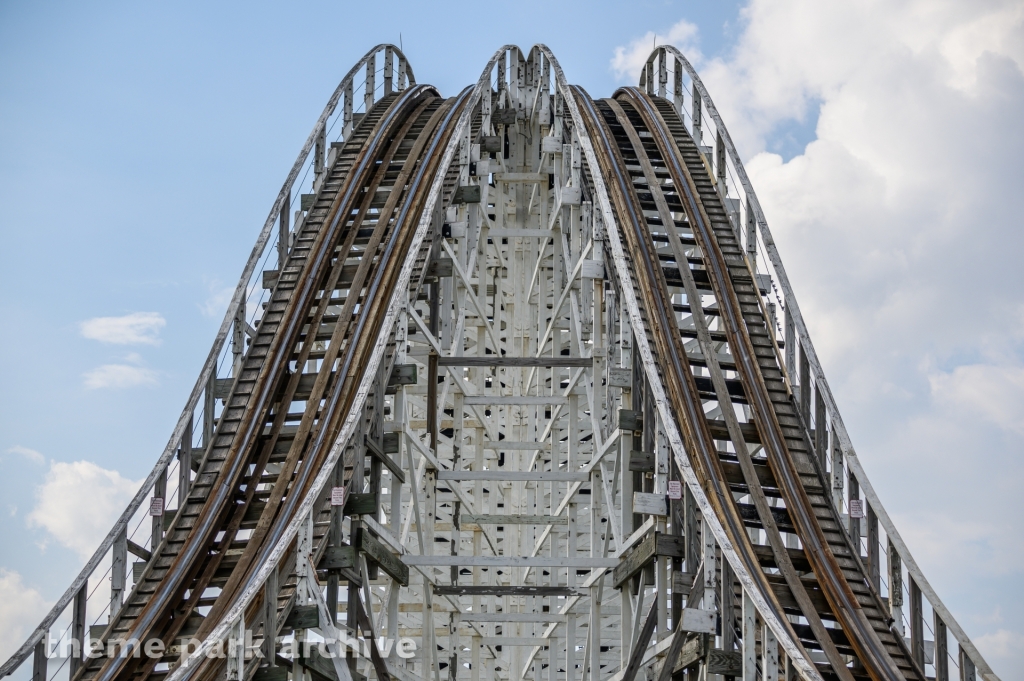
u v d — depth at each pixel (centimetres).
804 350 2283
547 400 2902
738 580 1917
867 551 1992
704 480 2078
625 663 2239
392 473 2359
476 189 3002
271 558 1823
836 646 1856
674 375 2283
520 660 3169
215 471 2284
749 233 2648
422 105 3656
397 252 2714
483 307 3300
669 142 3100
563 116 3453
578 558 2272
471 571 3409
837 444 2145
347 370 2394
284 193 2809
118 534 2109
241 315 2531
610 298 2569
